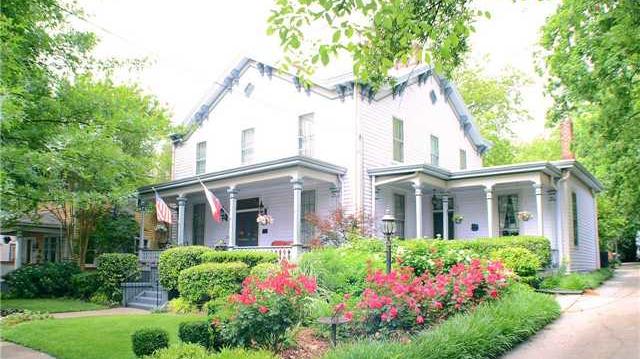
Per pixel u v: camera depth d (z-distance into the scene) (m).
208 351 6.97
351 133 17.38
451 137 23.22
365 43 6.27
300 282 7.79
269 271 12.09
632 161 16.22
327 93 18.19
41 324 10.98
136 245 23.08
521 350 7.57
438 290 8.33
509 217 18.84
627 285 16.30
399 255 11.75
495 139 34.66
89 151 9.16
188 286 13.02
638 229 39.66
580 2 9.47
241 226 20.81
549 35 13.01
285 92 19.44
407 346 6.17
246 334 7.25
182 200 20.14
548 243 15.17
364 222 15.79
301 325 8.43
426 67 20.28
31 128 9.20
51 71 10.41
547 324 9.27
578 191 20.55
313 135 18.45
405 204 19.53
